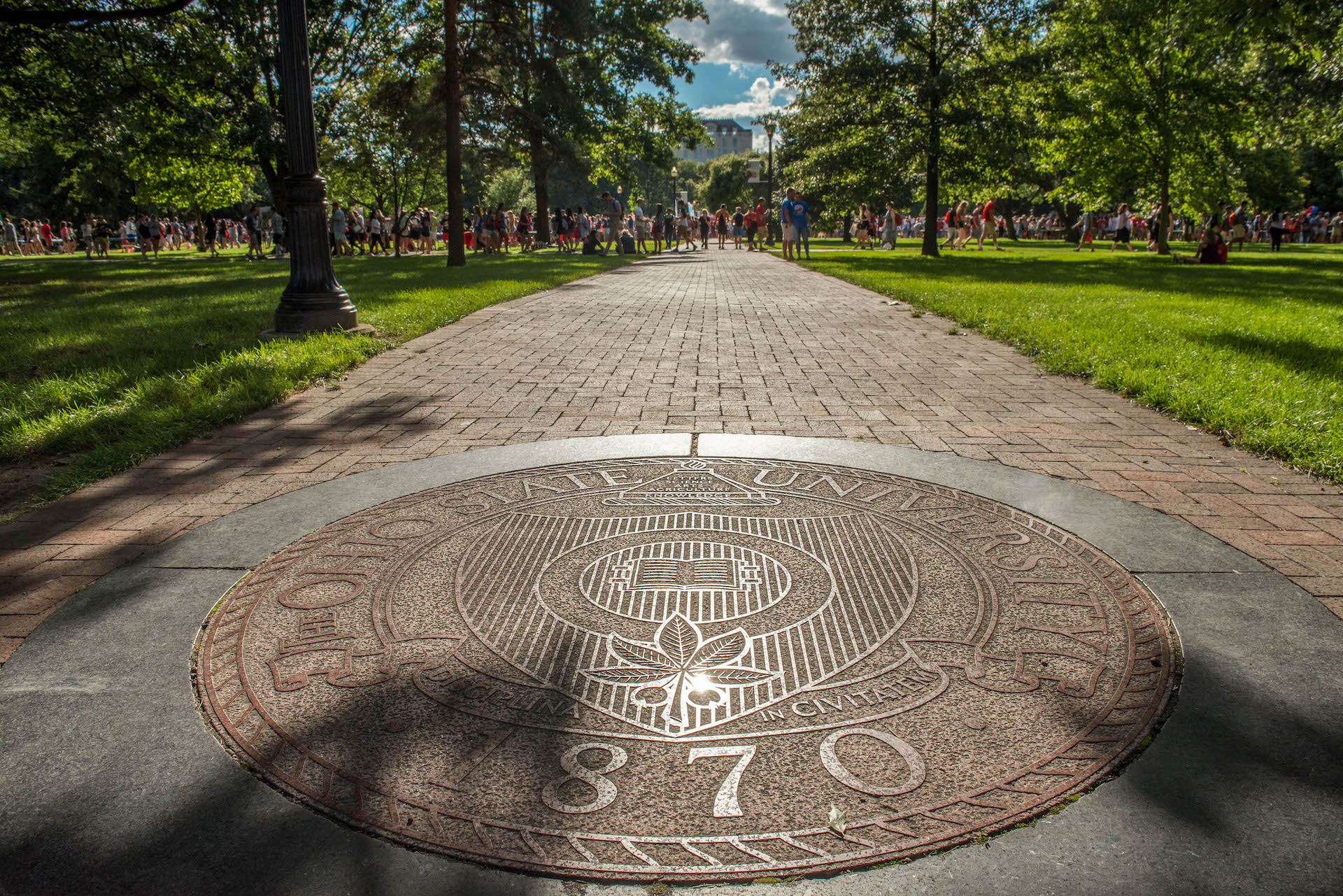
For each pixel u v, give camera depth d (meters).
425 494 4.11
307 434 5.40
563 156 34.91
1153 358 7.05
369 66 34.44
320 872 1.73
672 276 18.58
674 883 1.71
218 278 18.89
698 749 2.12
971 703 2.30
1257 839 1.80
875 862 1.75
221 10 23.80
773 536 3.50
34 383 6.62
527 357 8.04
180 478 4.52
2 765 2.09
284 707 2.32
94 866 1.75
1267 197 39.94
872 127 28.19
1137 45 25.52
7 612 2.94
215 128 25.47
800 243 29.83
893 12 26.41
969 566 3.19
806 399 6.21
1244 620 2.76
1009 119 26.98
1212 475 4.36
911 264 22.69
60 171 53.03
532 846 1.80
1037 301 11.80
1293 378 6.22
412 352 8.36
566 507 3.88
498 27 25.48
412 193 52.22
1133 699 2.31
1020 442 5.02
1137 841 1.80
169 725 2.25
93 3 17.53
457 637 2.69
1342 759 2.06
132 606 2.95
